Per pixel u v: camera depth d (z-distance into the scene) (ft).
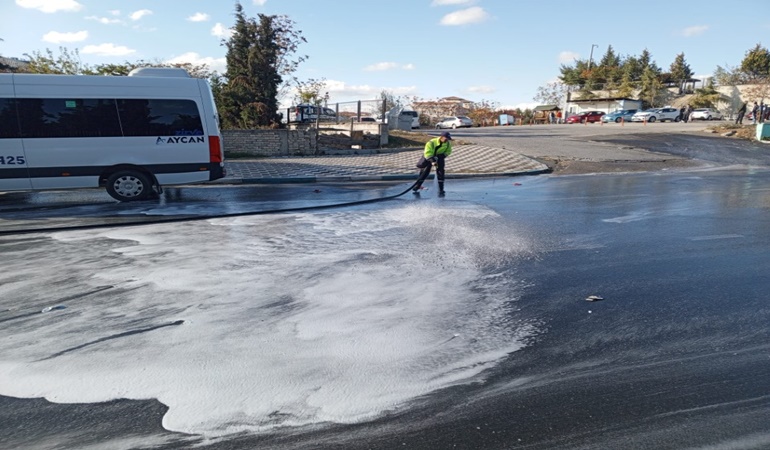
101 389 11.19
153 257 21.21
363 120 73.82
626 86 185.47
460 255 21.45
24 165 32.19
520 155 62.34
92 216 29.58
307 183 45.44
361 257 21.18
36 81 32.17
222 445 9.39
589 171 54.13
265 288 17.43
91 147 33.14
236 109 76.84
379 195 37.76
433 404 10.68
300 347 13.09
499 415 10.30
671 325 14.51
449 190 40.91
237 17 77.15
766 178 46.80
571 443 9.43
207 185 43.29
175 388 11.23
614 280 18.37
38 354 12.74
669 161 60.90
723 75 167.22
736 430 9.77
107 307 15.75
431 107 208.64
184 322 14.61
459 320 14.82
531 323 14.65
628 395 11.00
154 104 34.09
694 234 25.29
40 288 17.49
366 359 12.51
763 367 12.10
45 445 9.39
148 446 9.36
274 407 10.54
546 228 26.68
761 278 18.56
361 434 9.71
